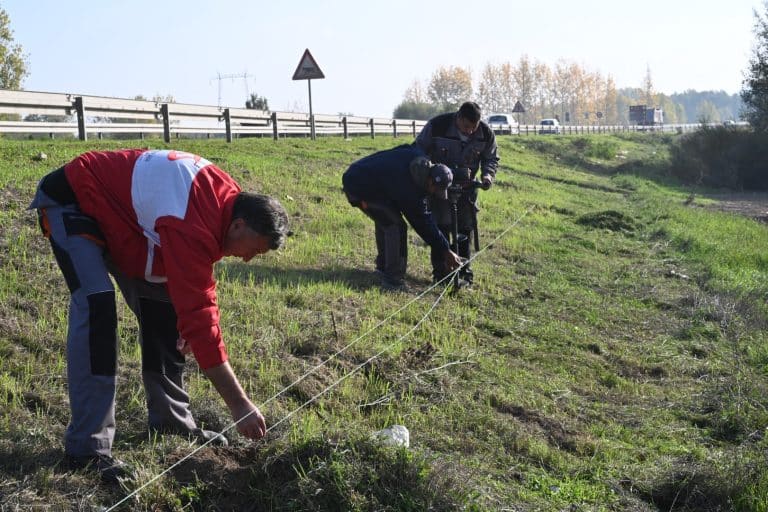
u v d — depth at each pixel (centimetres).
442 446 477
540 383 616
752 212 2483
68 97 1357
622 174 3300
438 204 813
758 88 3738
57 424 425
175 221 344
